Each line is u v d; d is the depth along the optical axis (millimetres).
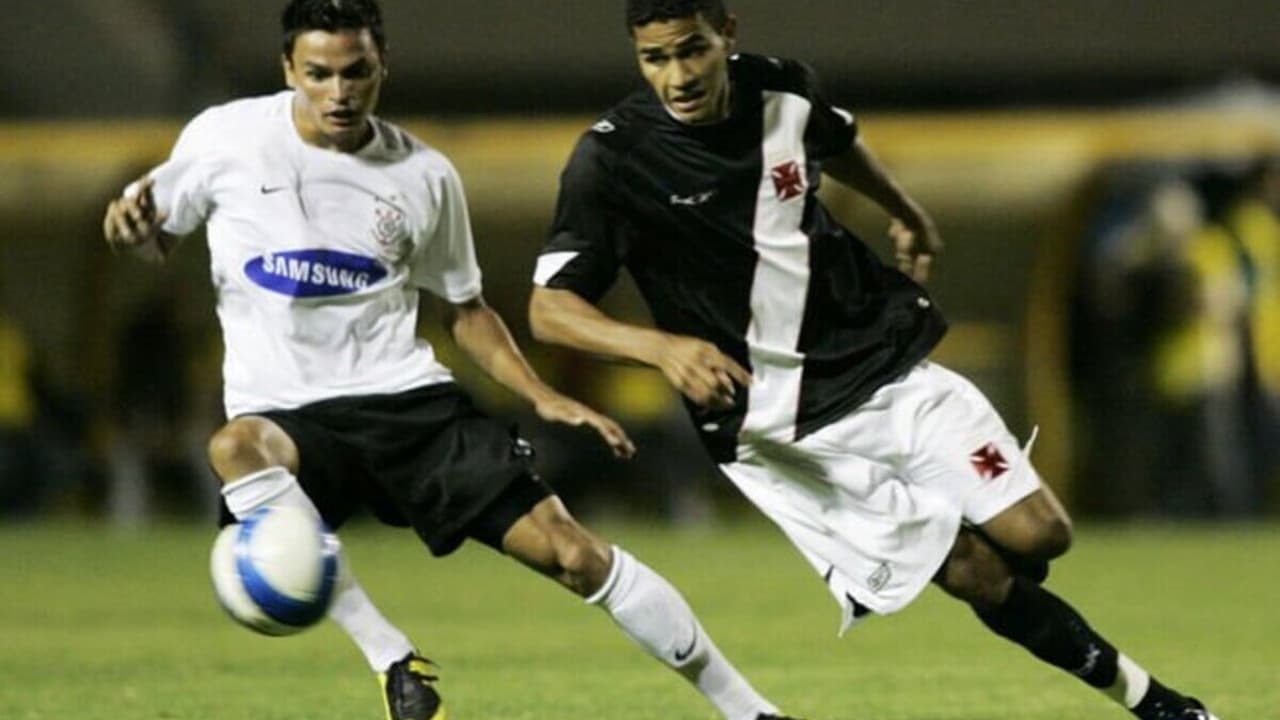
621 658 38938
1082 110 94250
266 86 91938
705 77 25453
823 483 27094
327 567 24312
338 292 26266
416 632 43906
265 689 34594
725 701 26359
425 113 95250
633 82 94062
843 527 27000
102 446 75438
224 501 25656
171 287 76750
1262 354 71750
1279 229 71562
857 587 27031
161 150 73312
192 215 26750
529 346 75812
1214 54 92625
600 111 95125
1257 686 34469
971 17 92812
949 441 26547
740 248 26516
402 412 26234
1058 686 34500
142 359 73438
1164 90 93562
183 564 61125
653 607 25734
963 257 77125
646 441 74062
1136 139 71750
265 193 26266
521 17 93250
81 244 77125
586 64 93625
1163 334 72812
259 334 26359
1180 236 72062
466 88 94875
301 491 25562
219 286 26656
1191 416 72938
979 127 72188
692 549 66062
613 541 68938
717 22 25594
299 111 26422
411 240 26609
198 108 91062
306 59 25484
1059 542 26500
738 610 48031
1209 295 71625
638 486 74875
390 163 26578
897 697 33250
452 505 26031
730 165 26297
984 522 26438
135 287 76562
